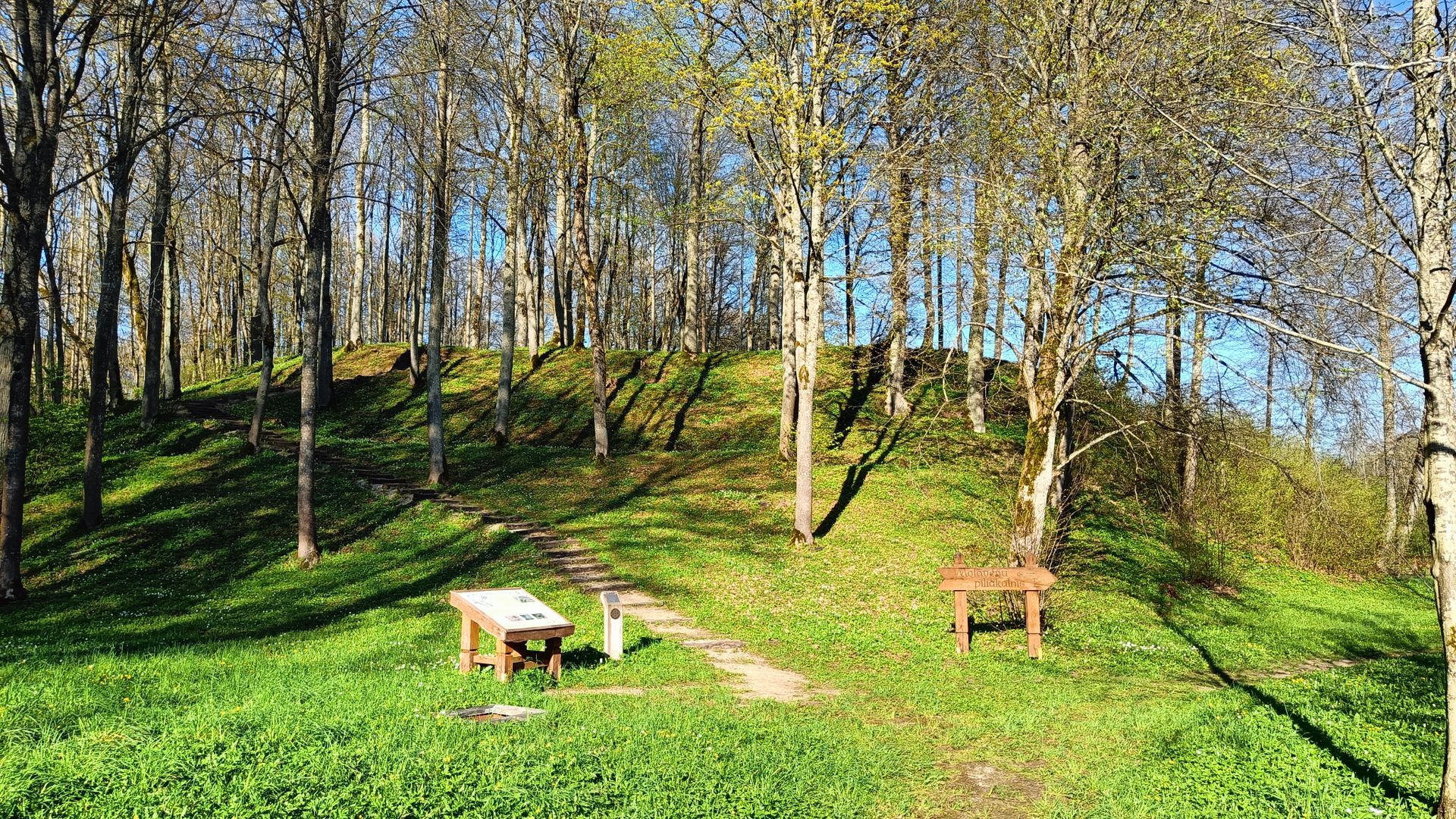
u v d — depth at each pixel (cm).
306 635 1552
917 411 3300
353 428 3497
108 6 1908
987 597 1859
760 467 2812
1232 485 2622
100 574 2108
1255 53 978
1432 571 770
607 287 5603
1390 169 819
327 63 2147
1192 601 2138
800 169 2175
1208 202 1365
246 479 2775
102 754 650
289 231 4956
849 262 2634
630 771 745
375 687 970
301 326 4550
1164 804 787
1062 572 2128
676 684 1177
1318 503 2138
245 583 2036
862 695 1188
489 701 952
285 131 2198
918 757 909
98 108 2341
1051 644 1606
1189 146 1276
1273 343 1309
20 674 1041
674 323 6341
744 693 1157
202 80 2077
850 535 2250
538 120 3105
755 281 5525
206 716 765
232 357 5509
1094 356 1675
